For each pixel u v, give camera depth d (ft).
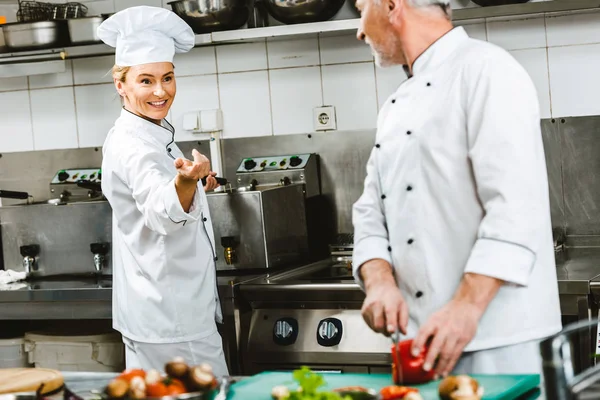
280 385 5.98
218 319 9.65
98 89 12.96
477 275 5.93
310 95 12.07
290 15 10.91
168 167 8.87
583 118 10.96
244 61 12.28
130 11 8.95
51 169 13.25
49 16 12.75
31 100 13.24
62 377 6.26
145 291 9.09
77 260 11.76
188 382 5.33
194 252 9.08
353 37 11.78
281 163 12.03
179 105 12.66
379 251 6.75
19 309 11.16
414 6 6.54
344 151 11.99
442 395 5.24
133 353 9.36
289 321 9.90
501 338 6.29
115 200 9.07
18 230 11.94
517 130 6.03
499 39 11.16
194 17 11.16
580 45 10.89
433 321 5.77
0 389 6.04
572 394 4.37
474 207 6.38
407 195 6.58
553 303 6.42
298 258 11.51
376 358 9.43
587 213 11.04
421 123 6.47
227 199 10.85
